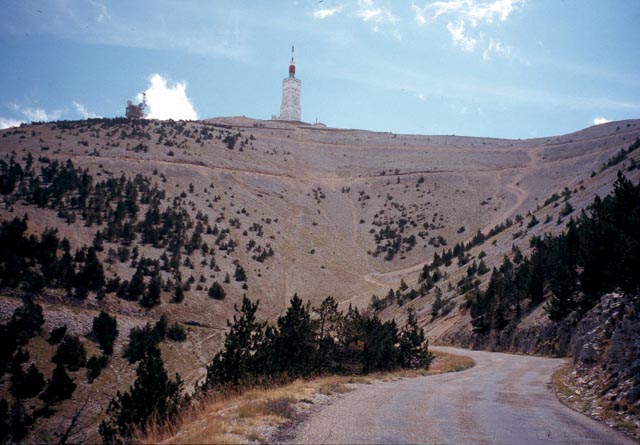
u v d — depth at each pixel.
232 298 96.12
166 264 98.75
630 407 12.71
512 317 52.66
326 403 13.61
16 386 46.44
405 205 172.00
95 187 125.19
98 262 80.88
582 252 38.38
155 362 17.02
